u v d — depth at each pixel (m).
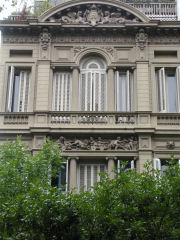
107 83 32.50
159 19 35.88
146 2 38.91
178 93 31.78
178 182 20.67
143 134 30.00
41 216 20.16
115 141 30.03
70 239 20.31
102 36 33.28
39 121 30.55
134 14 33.19
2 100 31.56
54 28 32.88
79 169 30.09
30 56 33.03
